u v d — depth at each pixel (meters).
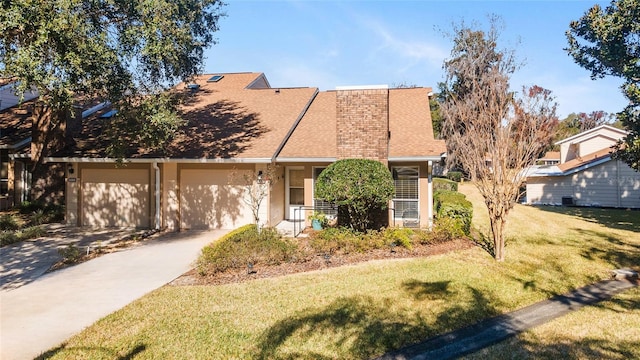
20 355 4.98
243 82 22.12
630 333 5.64
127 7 10.54
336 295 7.10
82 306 6.72
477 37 28.78
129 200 15.16
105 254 10.70
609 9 16.27
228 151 13.65
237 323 5.95
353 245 10.07
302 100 18.70
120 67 10.60
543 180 25.56
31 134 15.89
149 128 11.89
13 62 8.51
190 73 15.00
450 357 4.91
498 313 6.44
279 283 7.86
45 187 17.84
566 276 8.52
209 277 8.35
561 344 5.27
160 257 10.32
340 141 13.31
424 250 10.35
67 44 8.83
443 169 40.50
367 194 10.74
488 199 9.91
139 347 5.18
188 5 12.95
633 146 14.85
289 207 15.95
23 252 10.81
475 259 9.63
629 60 15.48
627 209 22.12
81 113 16.62
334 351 5.06
